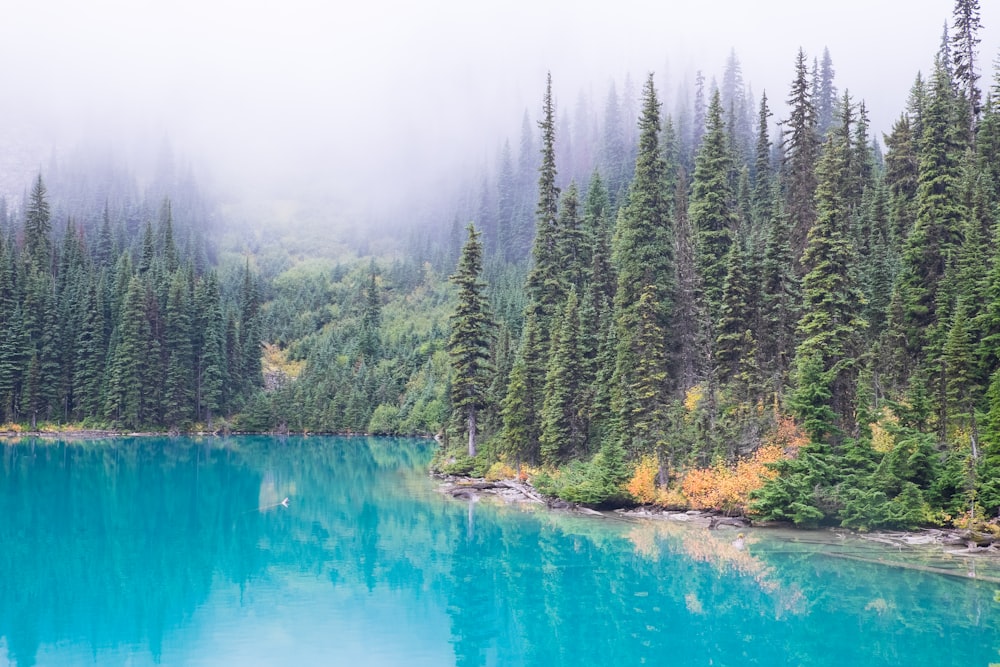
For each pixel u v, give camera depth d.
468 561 39.50
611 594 33.91
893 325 51.88
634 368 53.28
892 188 71.00
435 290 173.88
